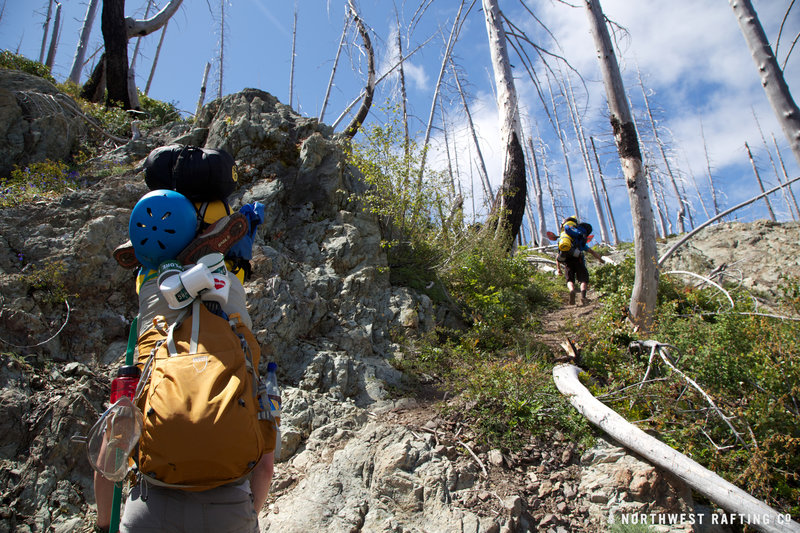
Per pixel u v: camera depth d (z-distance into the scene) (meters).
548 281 10.38
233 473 1.62
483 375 4.75
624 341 6.04
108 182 6.08
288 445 3.99
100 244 4.91
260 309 4.90
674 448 4.12
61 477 3.48
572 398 4.48
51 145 7.98
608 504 3.68
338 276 5.86
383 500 3.56
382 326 5.67
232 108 7.25
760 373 4.73
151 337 1.90
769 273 8.62
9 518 3.19
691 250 9.91
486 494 3.60
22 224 5.03
